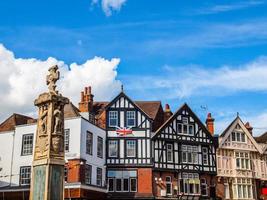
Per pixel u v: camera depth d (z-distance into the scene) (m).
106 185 32.28
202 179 35.41
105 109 34.06
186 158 35.03
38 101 13.30
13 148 30.11
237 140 38.16
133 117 34.06
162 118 37.53
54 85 13.39
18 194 27.50
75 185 27.06
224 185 36.28
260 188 38.16
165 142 34.41
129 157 33.19
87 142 30.02
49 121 12.87
